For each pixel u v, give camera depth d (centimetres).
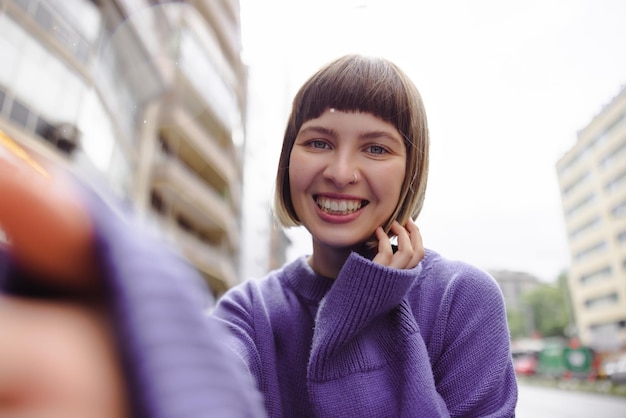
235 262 1161
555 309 3319
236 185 1093
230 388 12
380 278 53
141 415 10
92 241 11
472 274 66
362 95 56
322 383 54
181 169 888
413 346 55
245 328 62
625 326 2389
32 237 10
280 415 59
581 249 2819
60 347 9
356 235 56
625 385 1136
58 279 10
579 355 1477
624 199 2400
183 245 950
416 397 52
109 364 10
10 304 10
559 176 3014
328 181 56
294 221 69
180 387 10
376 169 56
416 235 58
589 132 2655
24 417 8
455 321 63
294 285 69
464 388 59
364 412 53
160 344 10
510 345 65
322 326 54
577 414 784
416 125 60
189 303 12
